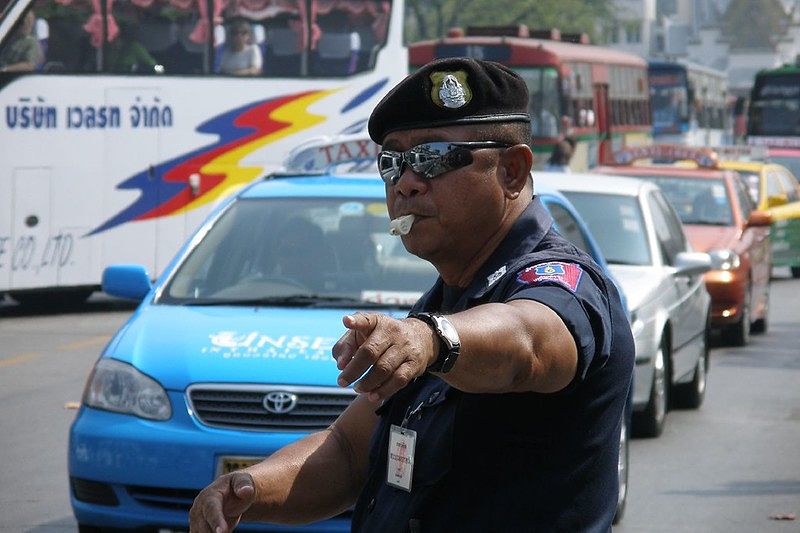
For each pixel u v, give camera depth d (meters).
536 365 3.25
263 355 9.16
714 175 23.81
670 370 14.80
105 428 9.05
